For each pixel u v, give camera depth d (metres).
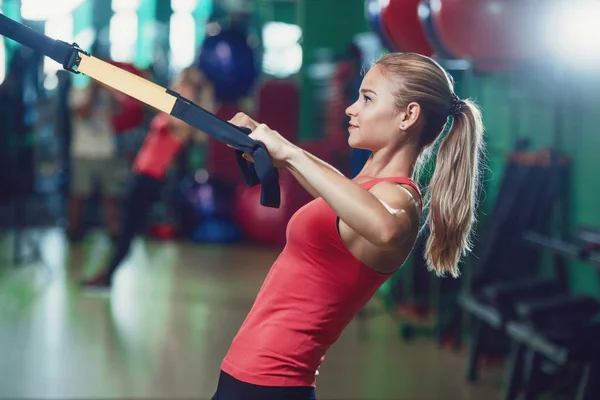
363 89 2.16
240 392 2.10
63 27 11.88
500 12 4.48
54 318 6.38
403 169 2.15
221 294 7.46
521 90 5.73
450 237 2.24
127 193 7.35
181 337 5.95
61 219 10.97
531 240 4.83
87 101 9.28
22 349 5.52
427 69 2.13
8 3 11.12
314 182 1.88
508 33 4.54
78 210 9.90
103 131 9.37
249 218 10.16
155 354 5.50
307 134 10.66
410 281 6.65
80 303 6.91
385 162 2.15
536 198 5.07
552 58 4.75
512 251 5.11
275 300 2.11
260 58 12.08
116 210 9.45
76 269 8.35
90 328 6.11
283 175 10.01
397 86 2.12
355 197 1.86
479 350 5.02
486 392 4.82
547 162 5.07
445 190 2.23
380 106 2.13
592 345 3.81
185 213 10.55
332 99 8.79
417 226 2.08
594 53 4.67
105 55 10.23
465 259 5.34
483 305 4.83
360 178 2.15
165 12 12.70
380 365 5.36
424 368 5.30
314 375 2.13
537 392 4.28
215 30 10.17
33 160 10.30
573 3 4.43
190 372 5.13
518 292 4.55
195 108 1.93
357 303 2.10
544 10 4.45
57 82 10.30
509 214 5.10
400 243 1.89
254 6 12.89
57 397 4.59
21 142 9.90
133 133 9.91
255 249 9.96
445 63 5.10
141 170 7.28
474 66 4.83
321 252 2.06
